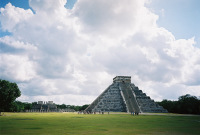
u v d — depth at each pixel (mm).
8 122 35219
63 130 23094
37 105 164625
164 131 22703
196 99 108188
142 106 114938
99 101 120562
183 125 30844
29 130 22875
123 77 142750
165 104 131250
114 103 118062
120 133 20781
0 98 64312
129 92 128625
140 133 20859
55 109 163750
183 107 109438
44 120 41594
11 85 68562
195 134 20359
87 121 39188
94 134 19859
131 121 39562
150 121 39781
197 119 48562
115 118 50938
